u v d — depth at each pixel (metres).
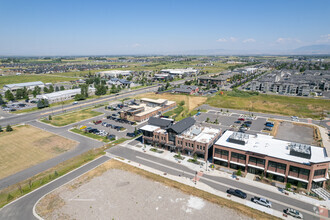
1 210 49.09
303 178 56.28
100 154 75.88
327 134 95.12
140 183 59.16
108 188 56.91
